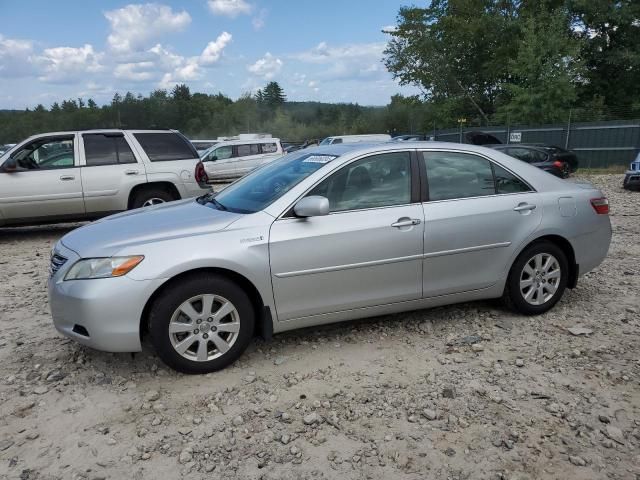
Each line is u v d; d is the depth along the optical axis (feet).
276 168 15.24
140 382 12.07
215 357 12.26
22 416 10.78
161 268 11.53
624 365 12.53
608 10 101.76
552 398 11.11
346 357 13.14
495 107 127.54
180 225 12.61
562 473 8.85
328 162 13.55
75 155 30.19
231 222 12.46
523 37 110.11
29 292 19.60
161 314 11.69
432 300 14.34
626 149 72.02
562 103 92.79
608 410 10.64
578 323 15.11
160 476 8.93
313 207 12.28
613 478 8.73
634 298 17.21
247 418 10.56
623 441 9.65
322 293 12.98
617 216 34.12
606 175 65.82
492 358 13.00
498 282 14.93
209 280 11.93
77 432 10.19
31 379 12.33
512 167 15.31
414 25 132.26
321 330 14.76
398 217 13.50
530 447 9.52
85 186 29.99
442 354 13.25
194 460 9.32
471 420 10.37
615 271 20.53
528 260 15.19
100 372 12.55
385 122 191.31
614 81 110.32
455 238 14.08
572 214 15.56
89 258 11.73
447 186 14.38
